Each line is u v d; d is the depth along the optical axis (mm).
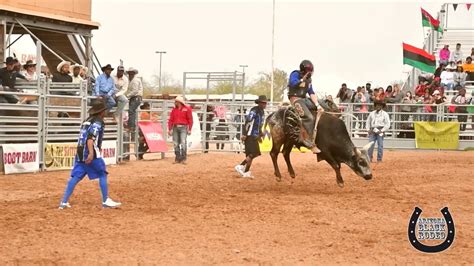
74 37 27359
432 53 43906
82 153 11906
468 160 24844
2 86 18812
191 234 9602
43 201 12930
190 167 21219
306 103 14727
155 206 12211
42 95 19016
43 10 25438
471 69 37938
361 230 10055
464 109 31609
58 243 8961
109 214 11328
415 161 24297
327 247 8898
